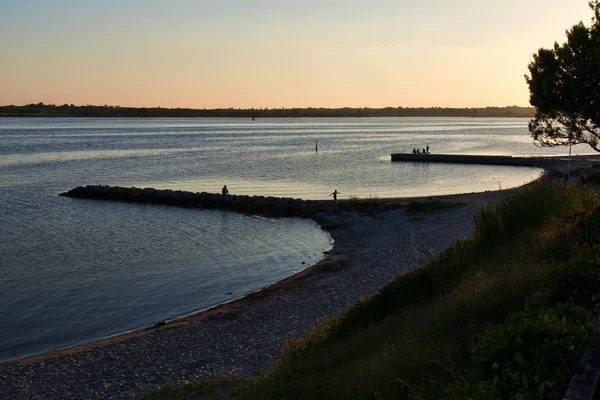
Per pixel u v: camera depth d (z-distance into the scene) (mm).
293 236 37219
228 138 165125
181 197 51781
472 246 14477
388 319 12102
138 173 76250
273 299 22500
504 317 8547
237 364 15578
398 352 8773
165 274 28188
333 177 70375
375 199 45188
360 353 10453
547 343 6008
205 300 23938
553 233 12008
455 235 31609
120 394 14258
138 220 43875
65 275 27984
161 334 19109
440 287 12891
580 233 11156
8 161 89312
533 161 78562
